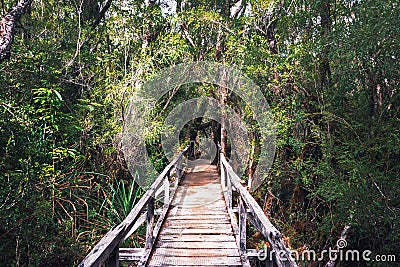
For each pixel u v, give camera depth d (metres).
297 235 6.88
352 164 5.52
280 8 7.14
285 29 6.92
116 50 7.79
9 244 3.93
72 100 6.81
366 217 5.33
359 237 5.95
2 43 4.48
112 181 6.72
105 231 5.57
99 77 7.21
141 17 7.91
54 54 6.42
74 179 5.52
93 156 6.82
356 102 5.95
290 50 6.71
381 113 5.59
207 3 9.64
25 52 5.34
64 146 5.55
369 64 5.42
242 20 7.55
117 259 2.43
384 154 5.45
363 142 5.63
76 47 7.16
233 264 3.55
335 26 5.64
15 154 4.05
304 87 6.70
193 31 8.98
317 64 6.30
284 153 7.25
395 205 5.26
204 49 9.02
